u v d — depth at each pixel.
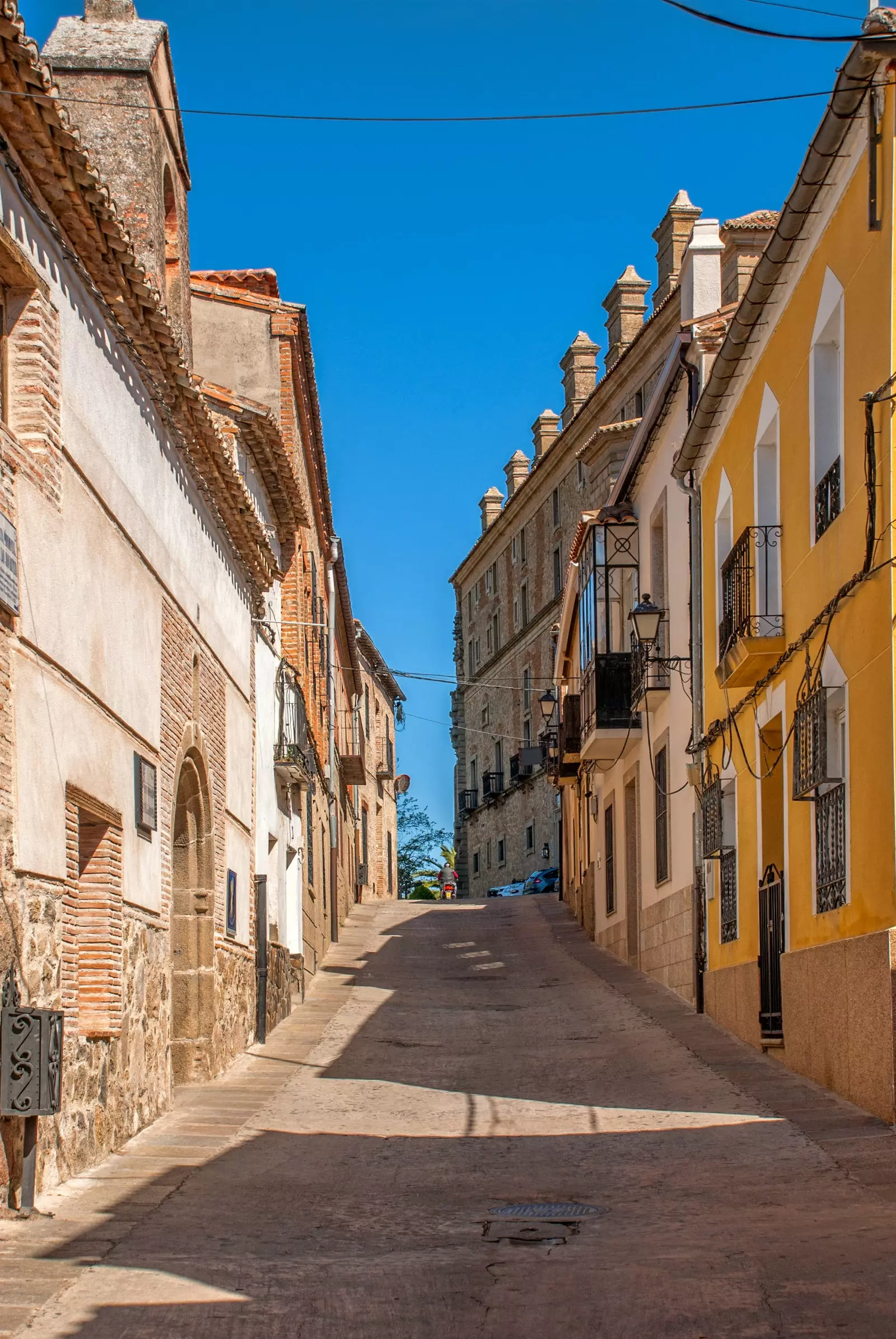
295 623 23.06
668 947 21.03
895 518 10.57
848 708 11.70
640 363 43.00
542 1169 10.19
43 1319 6.25
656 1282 6.79
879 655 10.90
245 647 17.39
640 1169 10.02
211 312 24.08
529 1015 19.55
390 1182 9.79
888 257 10.80
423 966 26.25
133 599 11.25
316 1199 9.18
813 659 12.80
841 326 12.04
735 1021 16.22
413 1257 7.54
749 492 15.45
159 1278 6.96
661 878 21.86
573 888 35.38
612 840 27.66
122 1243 7.71
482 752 67.12
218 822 15.14
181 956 14.31
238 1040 16.05
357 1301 6.62
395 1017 19.58
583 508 53.03
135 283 10.30
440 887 62.03
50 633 8.93
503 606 64.50
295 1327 6.19
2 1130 7.94
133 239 14.30
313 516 27.34
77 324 9.73
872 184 10.92
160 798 12.15
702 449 17.88
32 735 8.55
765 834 14.93
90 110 14.64
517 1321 6.25
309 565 26.36
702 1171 9.74
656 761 22.31
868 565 10.95
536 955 27.64
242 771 16.91
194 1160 10.27
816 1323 5.99
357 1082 14.44
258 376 23.91
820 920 12.63
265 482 19.62
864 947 11.19
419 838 84.81
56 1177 8.98
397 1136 11.62
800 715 13.05
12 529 8.12
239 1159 10.42
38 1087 7.89
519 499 61.03
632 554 24.22
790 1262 7.01
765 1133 10.89
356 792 45.12
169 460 12.70
